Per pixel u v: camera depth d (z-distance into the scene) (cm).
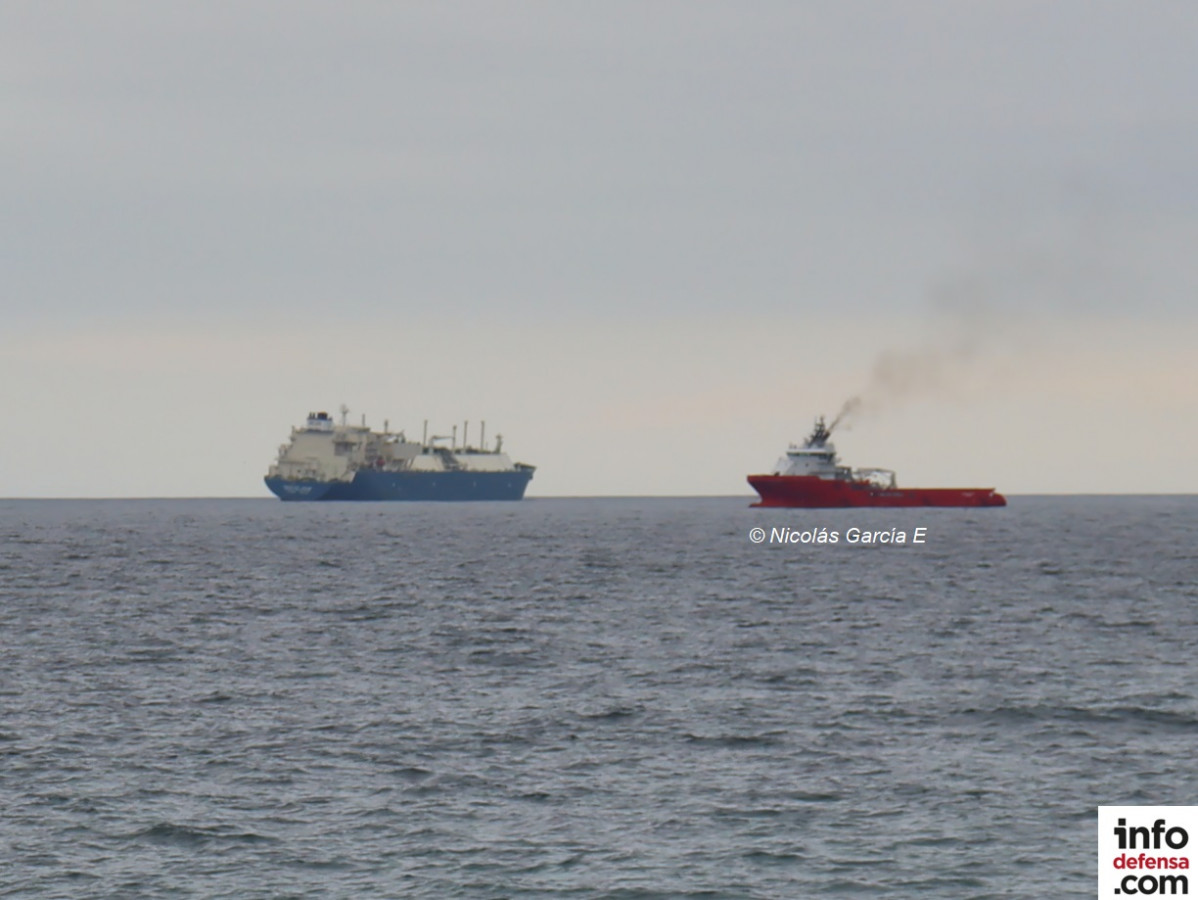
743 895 14050
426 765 19388
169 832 16150
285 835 16038
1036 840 15812
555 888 14275
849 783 18350
